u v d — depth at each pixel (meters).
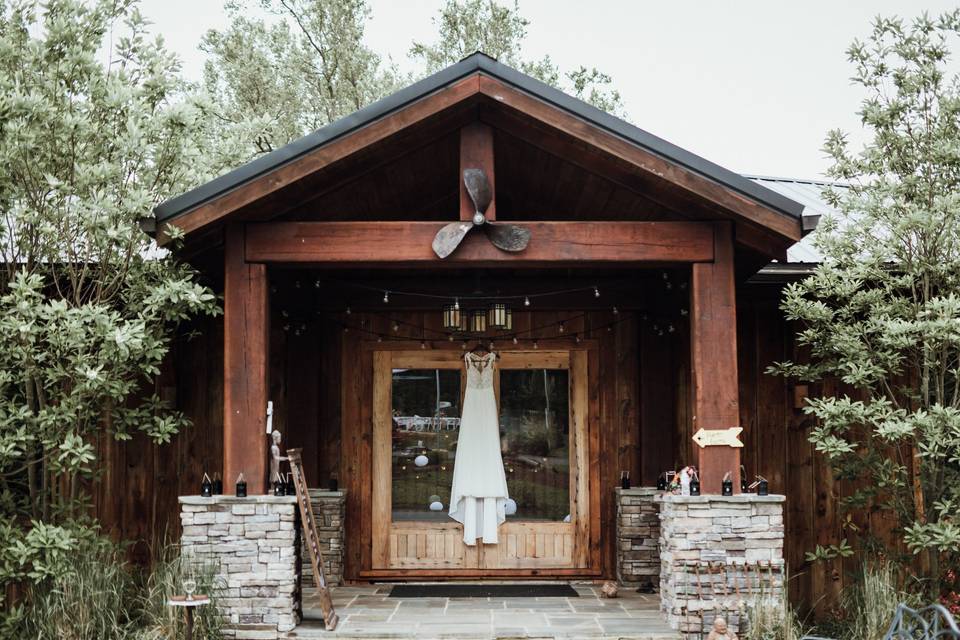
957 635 3.76
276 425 8.24
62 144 6.55
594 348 8.44
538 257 6.22
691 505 6.09
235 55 16.56
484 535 8.17
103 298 6.74
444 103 5.89
